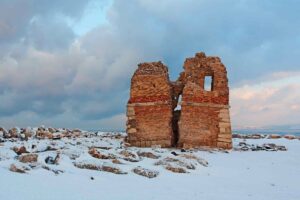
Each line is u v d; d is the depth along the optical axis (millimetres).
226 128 24922
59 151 16016
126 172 13844
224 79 25438
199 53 26531
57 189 10383
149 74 25453
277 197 12102
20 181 10648
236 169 17281
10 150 16141
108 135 33250
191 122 24672
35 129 27578
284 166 18891
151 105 25172
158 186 12383
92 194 10336
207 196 11516
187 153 20094
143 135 25031
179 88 26875
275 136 39312
